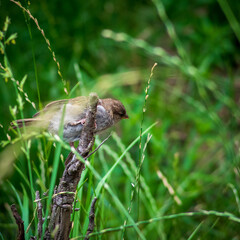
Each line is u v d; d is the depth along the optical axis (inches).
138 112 475.5
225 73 590.6
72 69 522.3
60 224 229.5
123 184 426.0
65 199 225.3
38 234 229.9
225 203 378.9
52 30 538.3
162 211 359.3
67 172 222.5
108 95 512.1
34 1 565.0
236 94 543.8
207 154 476.4
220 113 534.6
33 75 478.6
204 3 613.6
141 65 591.2
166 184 329.1
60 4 593.9
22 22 531.8
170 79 585.9
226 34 592.4
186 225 374.6
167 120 494.6
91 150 248.7
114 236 334.6
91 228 229.5
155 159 427.5
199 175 417.7
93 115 221.1
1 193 333.1
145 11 646.5
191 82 543.2
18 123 249.8
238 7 577.9
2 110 405.7
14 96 416.5
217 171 434.3
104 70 567.5
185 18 622.8
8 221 325.7
